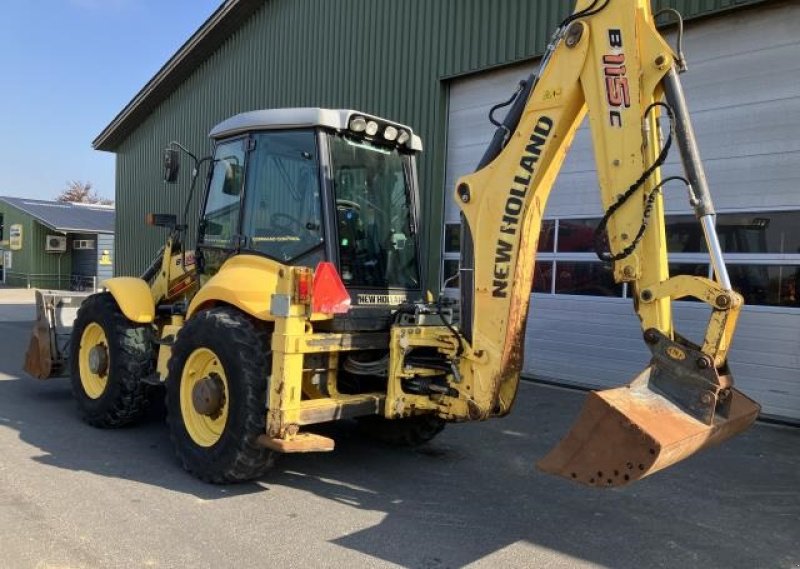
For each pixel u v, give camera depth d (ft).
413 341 14.99
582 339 27.14
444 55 31.04
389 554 11.54
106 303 19.26
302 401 14.24
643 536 12.69
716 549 12.21
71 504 13.20
